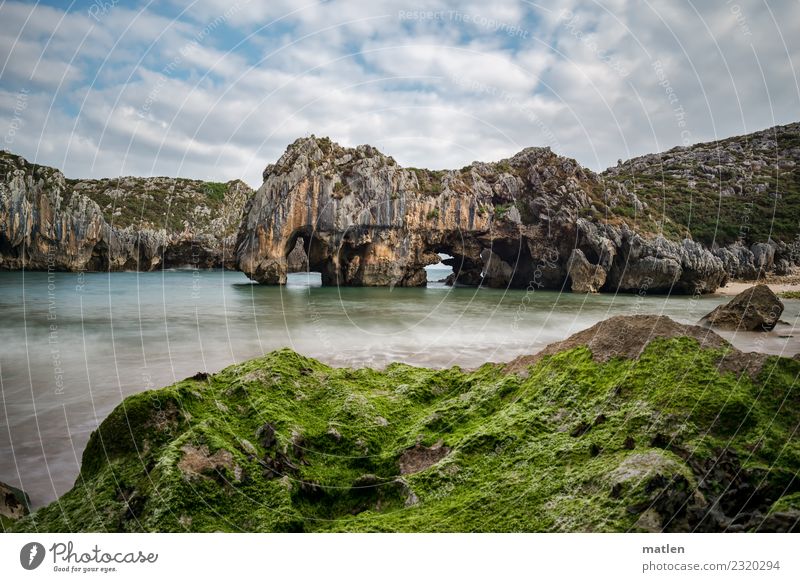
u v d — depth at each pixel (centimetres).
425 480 680
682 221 5997
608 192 5725
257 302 3347
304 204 5022
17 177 5316
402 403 955
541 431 740
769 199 6278
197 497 615
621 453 628
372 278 5519
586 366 865
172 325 2302
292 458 739
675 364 789
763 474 592
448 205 5616
